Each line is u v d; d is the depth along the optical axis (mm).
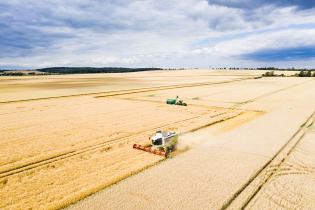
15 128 27672
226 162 18625
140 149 21406
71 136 25047
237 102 48781
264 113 37625
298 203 13609
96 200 13656
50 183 15594
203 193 14367
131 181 15680
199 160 18984
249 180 15953
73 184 15445
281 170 17594
